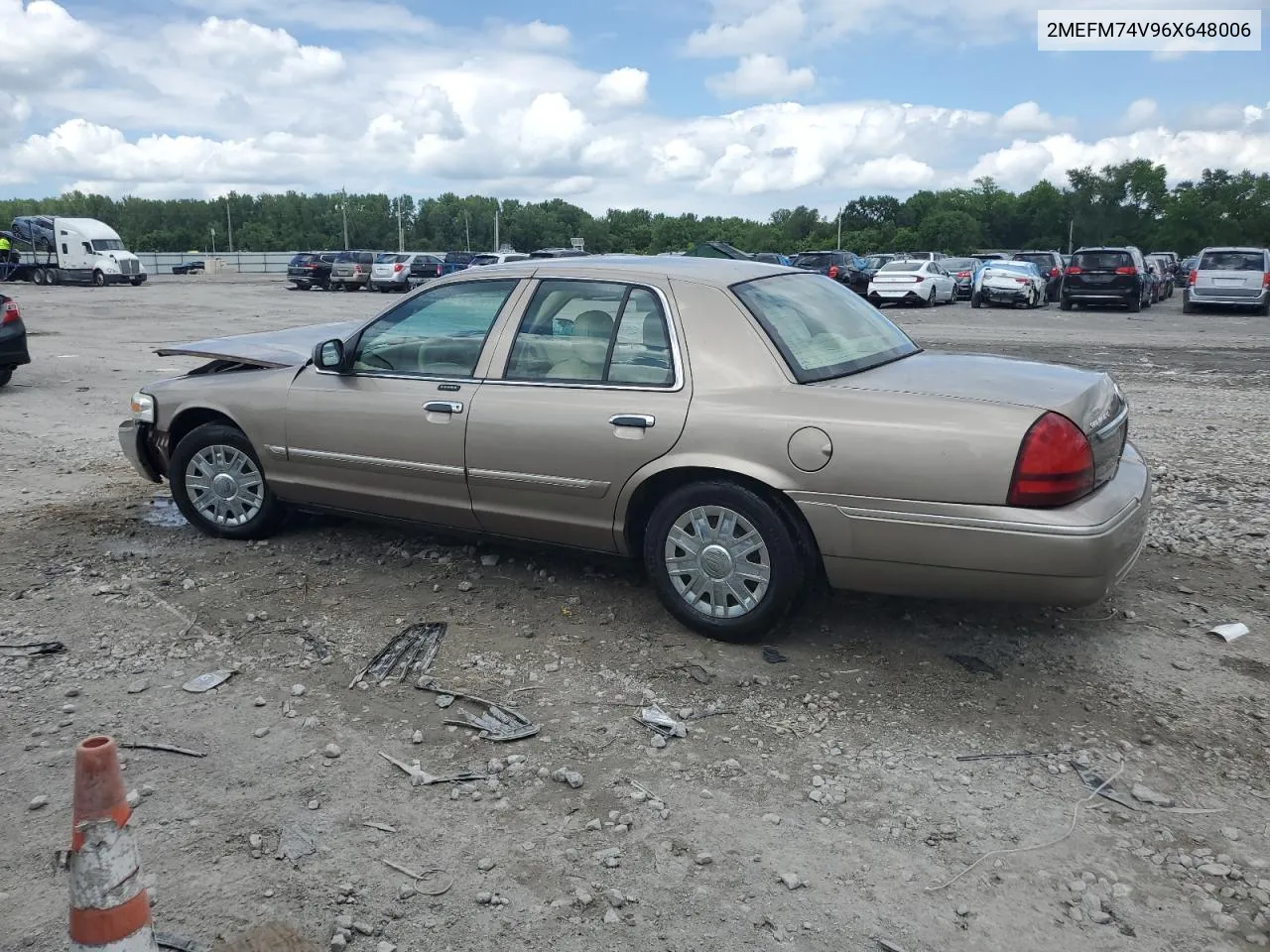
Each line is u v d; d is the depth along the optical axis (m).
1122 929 2.75
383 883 2.94
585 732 3.77
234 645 4.54
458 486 4.99
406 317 5.20
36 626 4.72
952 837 3.15
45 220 46.72
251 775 3.49
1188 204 110.75
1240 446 8.82
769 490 4.24
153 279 60.03
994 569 3.90
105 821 2.05
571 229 161.50
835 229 131.50
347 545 5.84
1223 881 2.94
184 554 5.72
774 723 3.83
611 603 4.96
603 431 4.50
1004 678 4.18
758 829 3.19
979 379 4.23
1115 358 15.29
